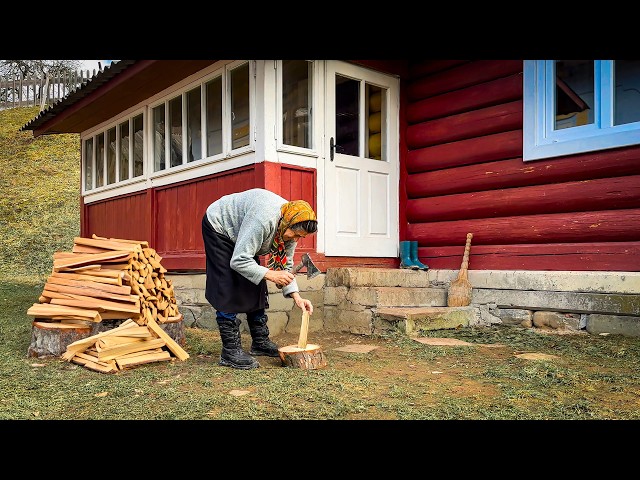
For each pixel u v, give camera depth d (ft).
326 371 10.87
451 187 19.19
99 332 13.29
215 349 13.97
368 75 19.70
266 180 16.80
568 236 16.11
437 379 10.22
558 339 14.33
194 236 20.66
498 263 17.74
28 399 8.91
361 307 16.62
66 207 48.55
